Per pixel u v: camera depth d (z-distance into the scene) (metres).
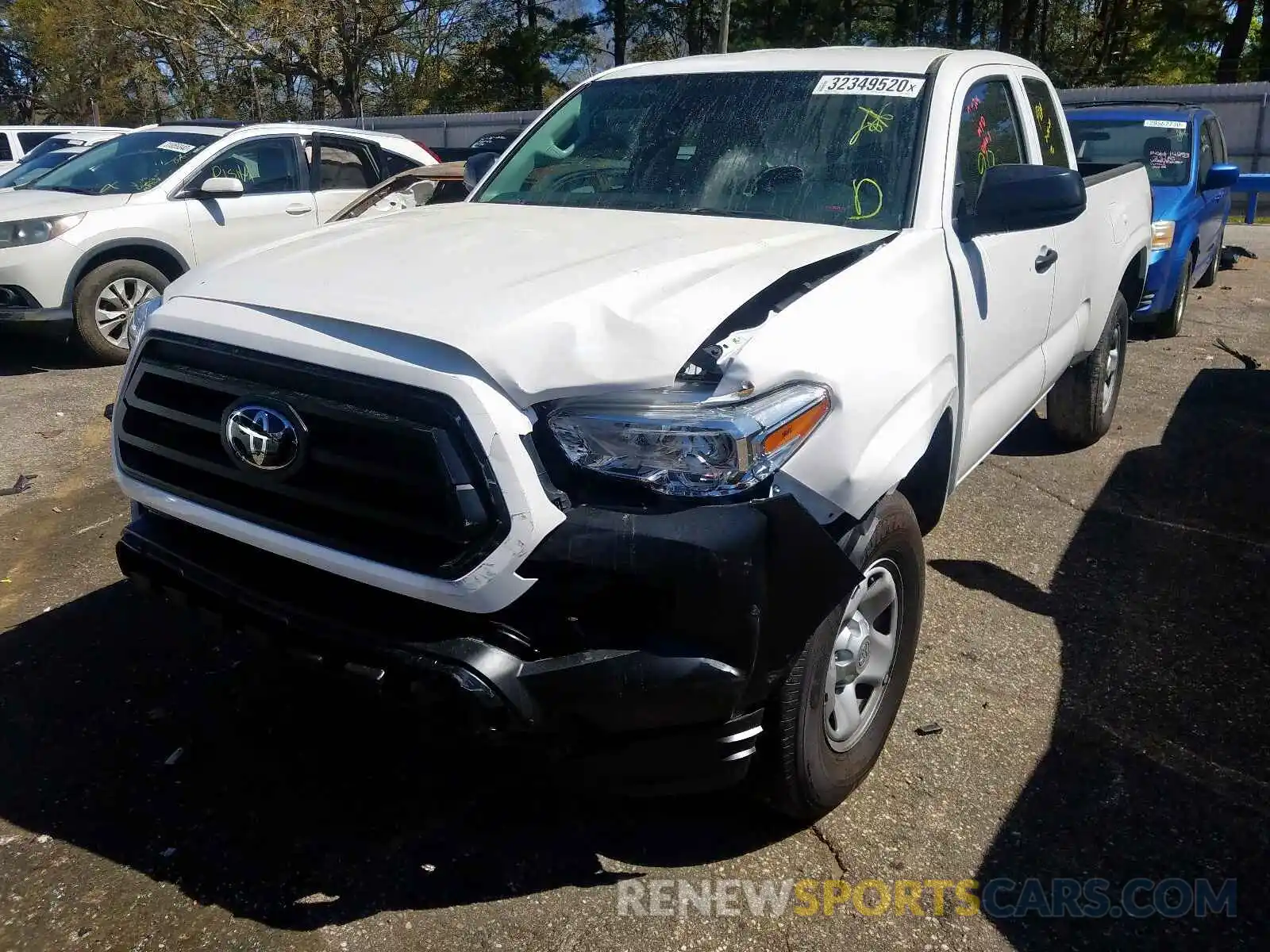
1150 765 3.23
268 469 2.47
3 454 5.91
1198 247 8.94
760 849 2.86
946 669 3.75
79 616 3.99
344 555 2.40
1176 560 4.66
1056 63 35.31
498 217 3.45
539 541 2.23
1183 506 5.26
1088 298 4.97
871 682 3.01
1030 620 4.11
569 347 2.30
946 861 2.83
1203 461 5.89
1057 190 3.27
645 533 2.21
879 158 3.48
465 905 2.63
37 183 8.88
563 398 2.29
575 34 37.47
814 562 2.39
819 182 3.48
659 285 2.54
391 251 2.91
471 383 2.22
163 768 3.12
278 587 2.55
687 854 2.84
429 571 2.28
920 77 3.72
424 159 9.99
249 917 2.58
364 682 2.35
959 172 3.61
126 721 3.34
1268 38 33.53
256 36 30.39
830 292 2.66
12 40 42.09
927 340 2.94
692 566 2.21
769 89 3.83
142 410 2.77
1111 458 5.95
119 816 2.91
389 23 31.80
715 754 2.43
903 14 34.47
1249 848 2.89
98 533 4.80
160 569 2.75
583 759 2.40
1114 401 6.11
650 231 3.12
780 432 2.34
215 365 2.58
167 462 2.76
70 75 36.00
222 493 2.62
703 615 2.25
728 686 2.30
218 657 3.73
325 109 34.44
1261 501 5.33
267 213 8.73
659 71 4.17
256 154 8.80
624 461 2.25
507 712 2.25
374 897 2.65
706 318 2.41
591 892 2.69
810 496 2.45
